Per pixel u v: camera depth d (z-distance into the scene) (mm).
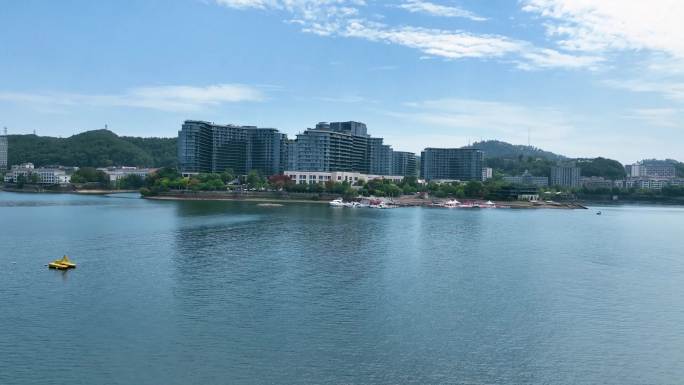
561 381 74562
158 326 92188
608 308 109062
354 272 136625
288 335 89000
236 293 113500
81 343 84125
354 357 80562
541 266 151250
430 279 130625
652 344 88938
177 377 73062
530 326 96500
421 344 86375
